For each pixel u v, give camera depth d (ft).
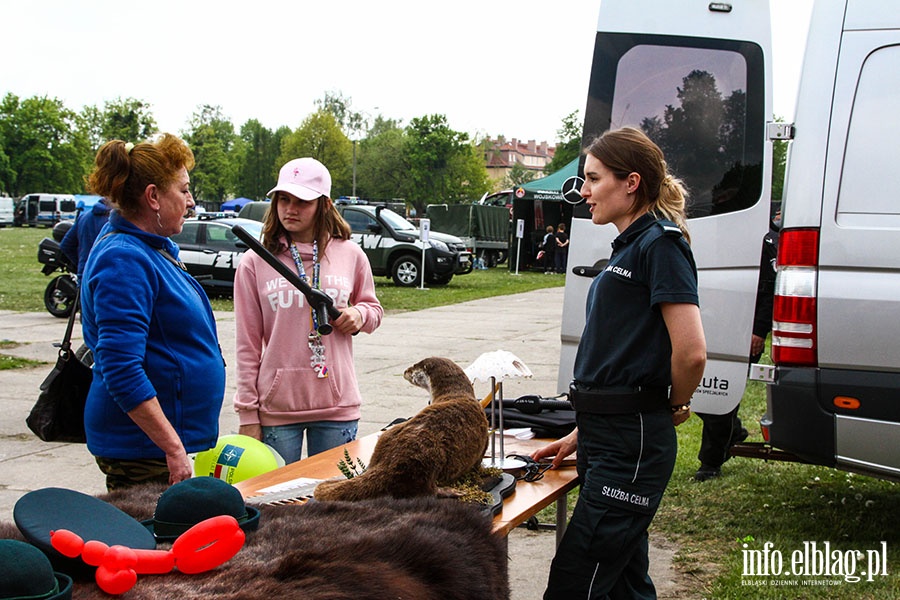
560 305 53.62
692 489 16.84
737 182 15.25
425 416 7.51
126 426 8.50
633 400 7.86
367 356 33.45
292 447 10.94
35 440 20.45
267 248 10.80
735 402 15.10
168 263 8.71
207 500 5.59
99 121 286.87
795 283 12.92
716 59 15.53
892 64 12.79
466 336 39.09
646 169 8.05
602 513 7.95
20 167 273.13
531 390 26.48
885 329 12.42
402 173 283.79
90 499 5.40
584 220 15.75
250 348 10.92
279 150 357.41
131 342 8.02
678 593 12.16
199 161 276.00
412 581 5.46
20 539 5.01
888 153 12.67
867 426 12.46
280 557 5.33
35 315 45.01
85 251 22.31
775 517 15.11
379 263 67.15
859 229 12.64
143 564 4.80
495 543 6.60
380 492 7.09
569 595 8.17
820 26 13.19
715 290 15.19
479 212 101.65
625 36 15.93
